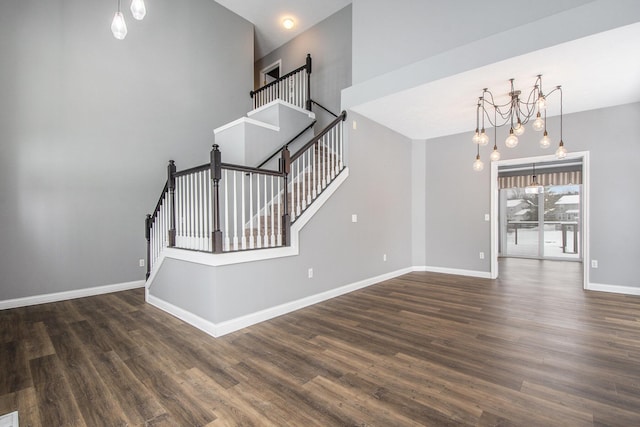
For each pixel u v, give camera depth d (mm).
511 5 3164
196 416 1742
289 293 3582
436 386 2029
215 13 5820
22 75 3832
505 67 3256
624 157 4273
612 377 2121
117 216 4566
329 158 4492
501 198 8984
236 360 2400
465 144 5746
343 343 2709
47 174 4008
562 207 8180
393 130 5598
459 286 4863
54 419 1719
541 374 2168
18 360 2414
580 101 4164
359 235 4742
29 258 3887
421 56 3836
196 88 5488
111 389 2012
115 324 3199
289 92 6316
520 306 3783
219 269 2889
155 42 4984
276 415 1746
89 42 4328
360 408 1805
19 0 3812
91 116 4344
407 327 3090
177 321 3281
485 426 1636
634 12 2500
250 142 4508
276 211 4336
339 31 6188
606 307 3701
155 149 4953
